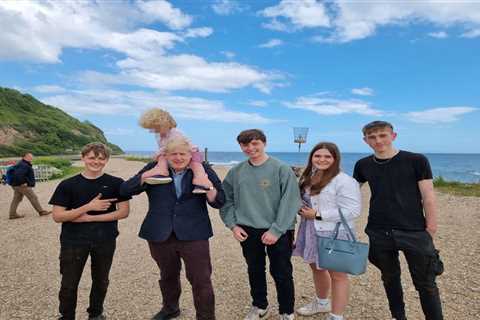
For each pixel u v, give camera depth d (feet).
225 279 16.07
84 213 10.31
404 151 10.28
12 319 12.25
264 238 10.69
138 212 33.14
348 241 10.21
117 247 21.35
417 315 12.26
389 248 10.25
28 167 31.04
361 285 15.08
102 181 10.80
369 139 10.50
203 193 10.62
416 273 9.96
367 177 10.77
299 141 25.58
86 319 12.30
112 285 15.38
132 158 181.68
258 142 11.16
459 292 14.02
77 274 10.49
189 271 10.70
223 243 22.25
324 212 10.78
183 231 10.44
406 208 9.96
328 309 12.43
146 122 11.67
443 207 34.40
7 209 35.60
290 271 11.38
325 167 11.05
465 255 18.88
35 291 14.74
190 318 12.33
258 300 12.00
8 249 21.13
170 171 11.02
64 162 106.52
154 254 11.15
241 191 11.56
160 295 14.35
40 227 27.22
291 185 11.05
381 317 12.24
